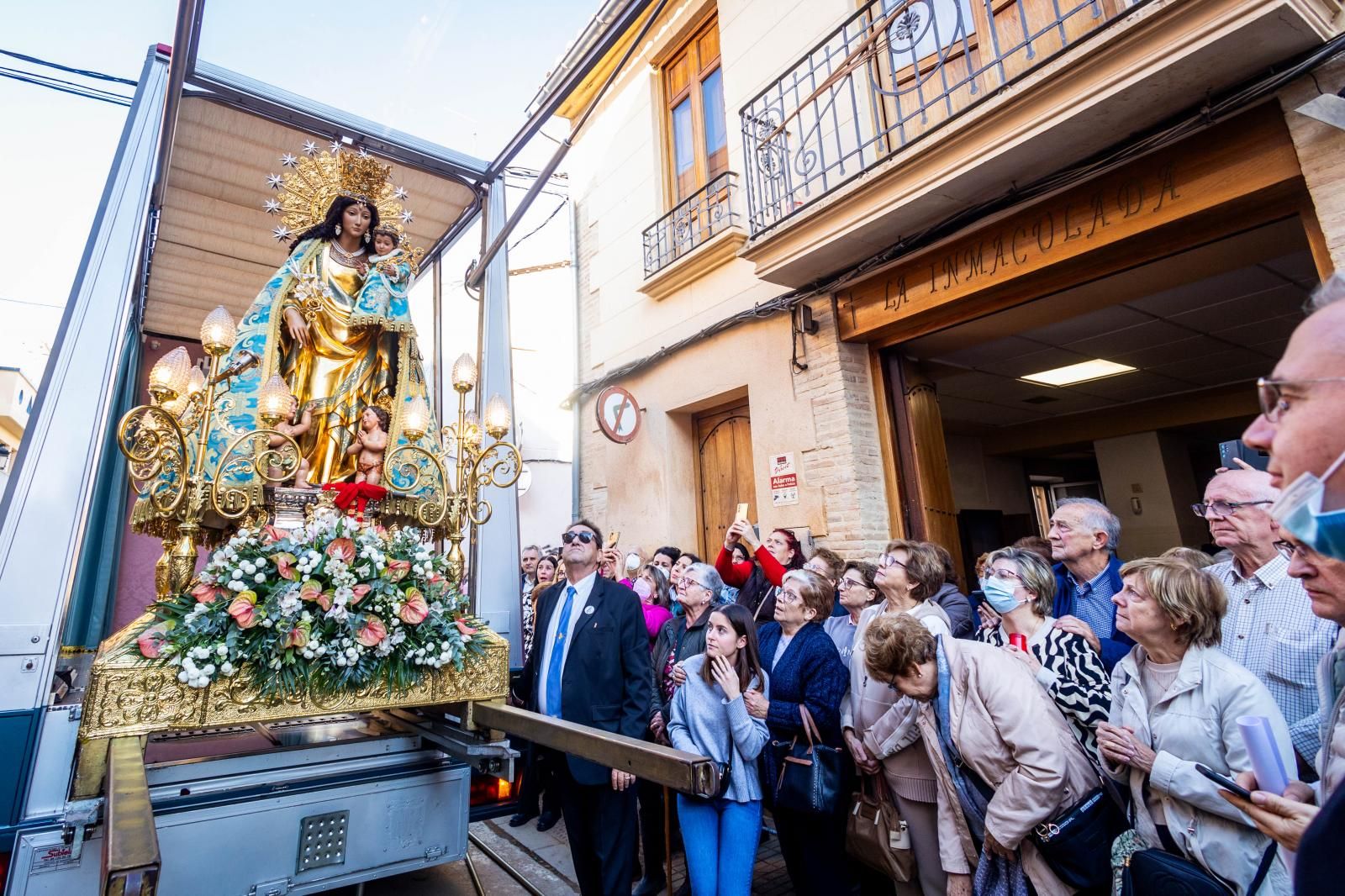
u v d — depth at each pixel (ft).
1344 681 4.47
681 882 10.89
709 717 8.35
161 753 8.18
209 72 11.82
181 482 8.07
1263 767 4.18
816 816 8.47
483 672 8.74
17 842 6.40
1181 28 9.47
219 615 7.20
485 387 13.50
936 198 12.99
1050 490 34.17
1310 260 14.03
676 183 23.30
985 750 6.81
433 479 10.64
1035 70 10.90
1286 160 9.98
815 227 15.01
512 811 12.73
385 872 8.07
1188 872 5.30
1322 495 2.23
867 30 13.97
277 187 14.11
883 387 16.63
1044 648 7.81
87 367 7.86
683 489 21.72
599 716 9.07
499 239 13.58
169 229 16.37
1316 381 2.34
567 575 10.50
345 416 10.74
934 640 7.56
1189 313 16.76
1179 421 24.72
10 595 6.93
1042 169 12.14
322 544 8.05
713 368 20.11
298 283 10.73
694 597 11.42
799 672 8.86
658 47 23.80
